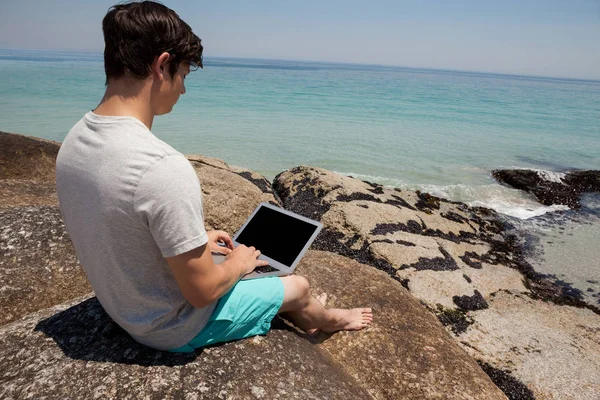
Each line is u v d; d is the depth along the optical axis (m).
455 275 5.87
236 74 85.69
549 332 5.09
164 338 1.95
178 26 1.63
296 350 2.47
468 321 5.09
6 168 7.31
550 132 25.11
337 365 2.80
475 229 8.48
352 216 6.61
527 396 4.10
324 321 3.02
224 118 22.95
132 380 1.91
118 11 1.54
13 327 2.29
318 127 21.84
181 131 18.52
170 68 1.65
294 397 2.08
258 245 2.82
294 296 2.51
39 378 1.92
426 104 38.62
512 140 21.58
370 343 3.29
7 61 100.81
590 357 4.68
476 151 18.17
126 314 1.85
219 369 2.05
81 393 1.85
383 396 2.95
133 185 1.46
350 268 4.47
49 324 2.28
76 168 1.55
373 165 14.66
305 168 8.77
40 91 31.22
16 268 3.11
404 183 12.66
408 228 6.93
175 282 1.83
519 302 5.78
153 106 1.67
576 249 8.21
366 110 30.80
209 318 2.04
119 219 1.53
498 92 69.69
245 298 2.18
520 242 8.38
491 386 3.15
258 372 2.13
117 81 1.58
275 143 17.20
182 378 1.95
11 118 19.41
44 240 3.33
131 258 1.66
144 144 1.49
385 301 3.88
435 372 3.13
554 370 4.38
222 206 5.93
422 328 3.61
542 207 10.84
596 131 26.66
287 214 2.94
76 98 28.00
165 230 1.50
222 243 2.64
